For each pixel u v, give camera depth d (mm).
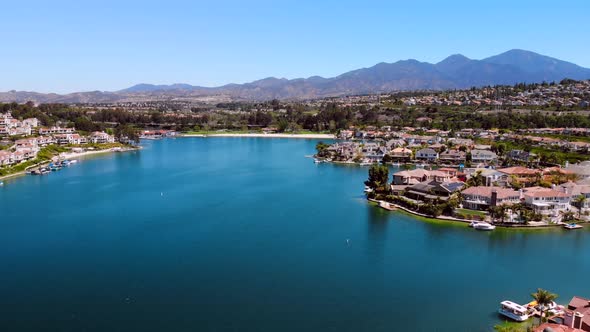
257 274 95875
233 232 125188
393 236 121125
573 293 86375
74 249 111625
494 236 120812
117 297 85625
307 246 113312
